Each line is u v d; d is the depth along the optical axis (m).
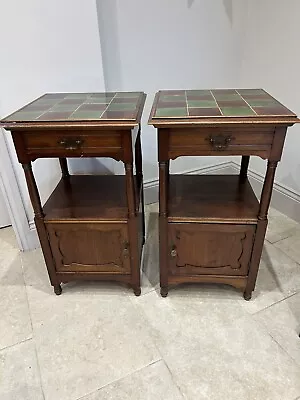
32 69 1.43
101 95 1.40
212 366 1.12
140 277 1.49
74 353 1.18
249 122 1.01
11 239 1.85
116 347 1.19
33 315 1.34
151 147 1.98
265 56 1.83
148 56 1.75
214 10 1.78
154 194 2.14
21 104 1.48
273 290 1.43
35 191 1.22
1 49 1.35
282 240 1.75
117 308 1.37
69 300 1.42
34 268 1.61
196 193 1.39
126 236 1.29
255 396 1.02
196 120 1.02
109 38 1.61
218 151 1.10
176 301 1.39
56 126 1.04
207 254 1.31
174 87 1.90
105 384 1.07
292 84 1.70
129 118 1.07
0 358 1.17
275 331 1.24
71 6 1.36
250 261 1.30
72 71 1.49
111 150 1.12
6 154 1.50
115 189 1.46
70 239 1.32
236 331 1.24
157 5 1.64
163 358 1.15
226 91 1.39
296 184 1.84
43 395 1.04
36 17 1.33
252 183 2.17
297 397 1.01
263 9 1.76
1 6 1.27
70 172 1.69
